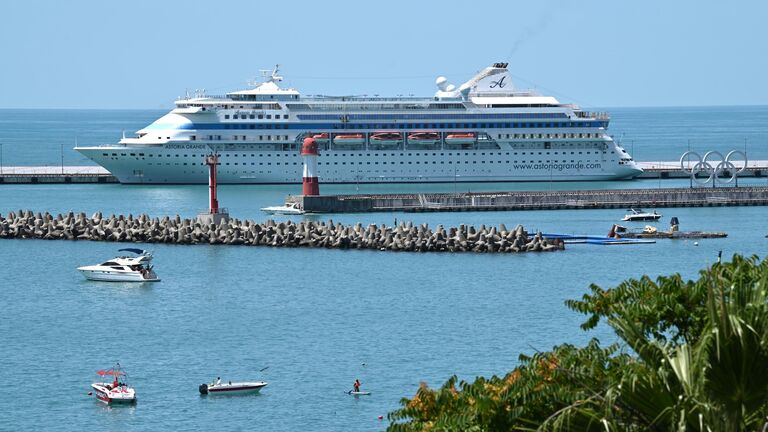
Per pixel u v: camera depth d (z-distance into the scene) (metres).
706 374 60.22
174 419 138.12
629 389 61.66
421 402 77.56
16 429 134.88
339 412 140.12
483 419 71.38
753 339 59.62
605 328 183.50
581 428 62.81
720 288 62.56
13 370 161.12
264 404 143.38
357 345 173.88
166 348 173.50
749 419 61.59
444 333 181.75
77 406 143.62
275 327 187.50
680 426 59.34
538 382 70.06
